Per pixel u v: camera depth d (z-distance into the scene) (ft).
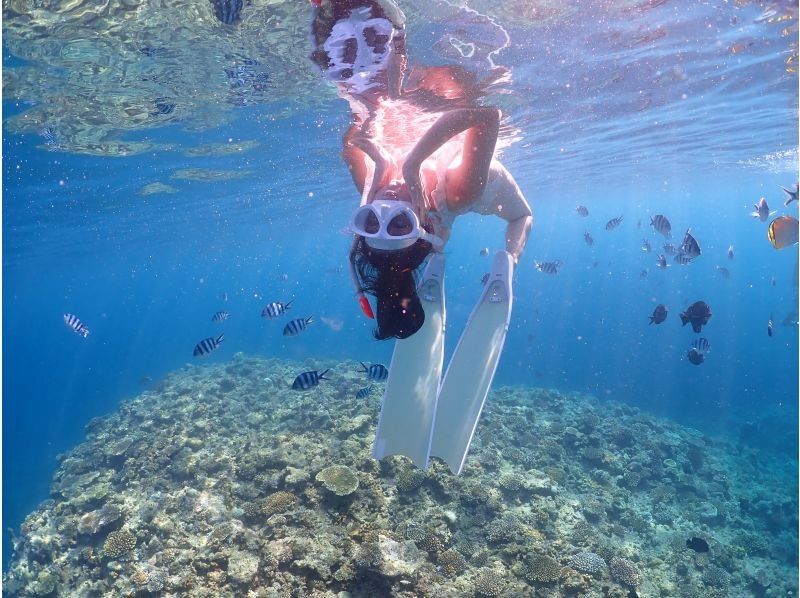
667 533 35.78
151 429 44.39
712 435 71.10
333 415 39.60
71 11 24.49
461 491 29.17
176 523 27.71
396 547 21.99
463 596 21.77
